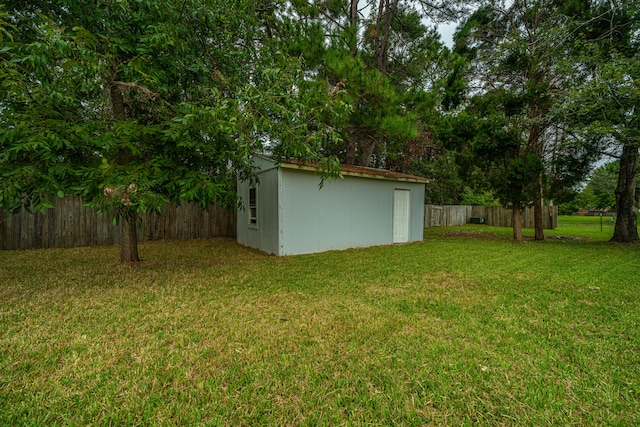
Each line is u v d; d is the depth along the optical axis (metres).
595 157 8.73
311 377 1.99
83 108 4.33
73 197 7.83
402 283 4.34
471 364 2.15
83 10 3.79
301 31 7.64
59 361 2.15
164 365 2.11
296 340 2.51
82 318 2.94
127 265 5.55
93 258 6.23
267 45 5.80
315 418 1.63
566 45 7.98
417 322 2.89
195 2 4.11
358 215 8.32
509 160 8.92
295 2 8.07
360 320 2.94
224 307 3.29
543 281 4.46
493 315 3.09
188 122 3.64
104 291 3.87
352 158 11.02
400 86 11.48
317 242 7.46
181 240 9.66
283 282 4.38
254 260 6.22
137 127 4.02
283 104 3.71
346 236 8.05
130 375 1.99
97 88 4.00
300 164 5.12
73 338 2.50
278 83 3.53
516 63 8.91
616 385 1.92
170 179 4.09
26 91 3.30
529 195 8.83
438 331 2.69
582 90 6.97
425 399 1.78
